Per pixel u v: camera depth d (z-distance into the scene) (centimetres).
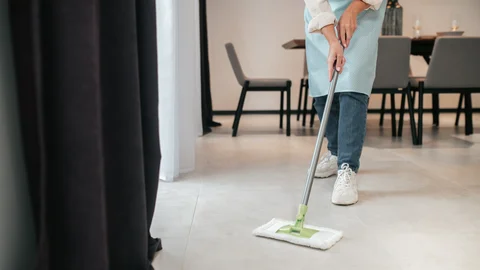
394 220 160
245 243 138
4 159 89
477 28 605
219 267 120
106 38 96
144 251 105
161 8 204
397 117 554
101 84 95
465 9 602
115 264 101
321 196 192
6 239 89
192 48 235
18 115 91
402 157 282
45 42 83
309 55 214
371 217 163
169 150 215
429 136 380
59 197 86
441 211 170
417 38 365
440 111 616
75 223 86
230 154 295
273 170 244
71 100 84
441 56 326
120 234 101
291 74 605
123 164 100
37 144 85
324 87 209
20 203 96
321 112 223
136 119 100
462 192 197
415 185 210
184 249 133
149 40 111
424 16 598
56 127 85
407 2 595
